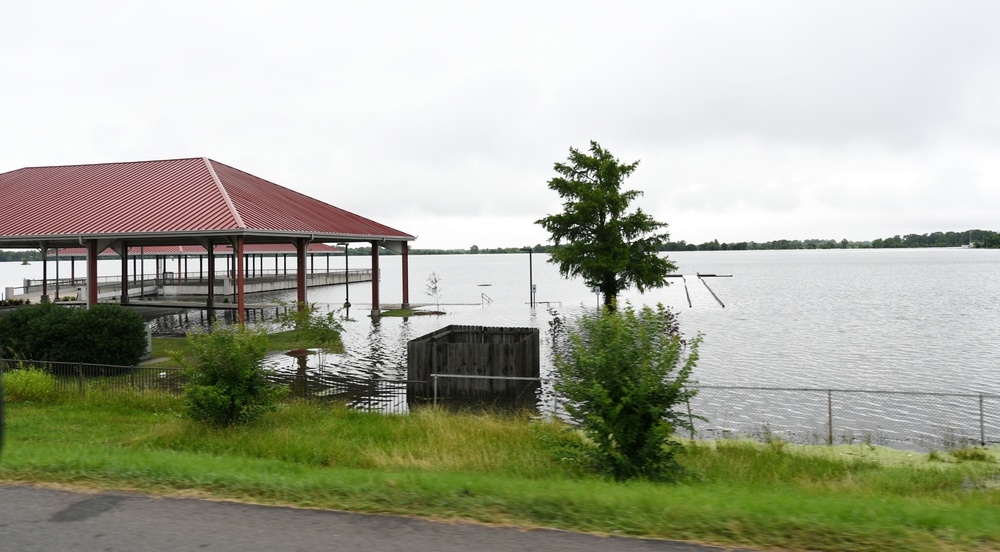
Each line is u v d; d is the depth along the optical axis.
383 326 40.09
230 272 75.88
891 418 19.23
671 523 6.34
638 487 8.61
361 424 15.14
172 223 32.81
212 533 6.19
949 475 11.10
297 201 44.06
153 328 37.22
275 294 70.81
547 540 6.02
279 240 40.56
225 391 14.30
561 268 37.41
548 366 26.89
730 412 19.89
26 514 6.71
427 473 9.42
